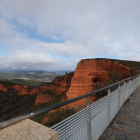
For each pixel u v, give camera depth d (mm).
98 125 2555
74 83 25203
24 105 59812
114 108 3801
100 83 22281
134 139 2527
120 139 2529
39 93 50125
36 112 1127
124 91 5309
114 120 3488
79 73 25156
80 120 1865
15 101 66750
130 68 24766
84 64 25047
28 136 751
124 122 3354
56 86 48938
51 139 752
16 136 748
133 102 5199
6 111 53375
